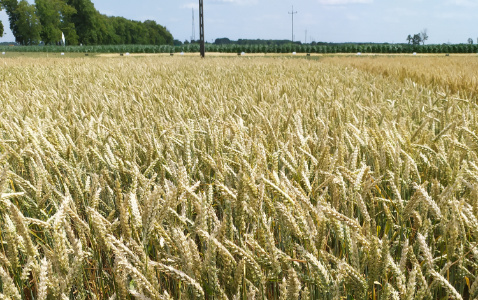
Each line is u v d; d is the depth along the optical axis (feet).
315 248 4.61
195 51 240.73
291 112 12.51
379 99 19.51
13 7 350.02
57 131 9.32
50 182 6.92
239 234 5.16
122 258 3.78
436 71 40.86
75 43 382.63
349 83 32.63
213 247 4.07
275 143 8.98
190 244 4.15
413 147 8.73
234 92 22.43
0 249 6.53
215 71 48.47
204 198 4.59
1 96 20.68
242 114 15.31
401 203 6.24
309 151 8.70
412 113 15.65
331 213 4.34
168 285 5.81
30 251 4.49
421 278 4.35
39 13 355.36
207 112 14.94
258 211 4.90
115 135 8.87
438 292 6.40
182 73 43.06
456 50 218.18
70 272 4.13
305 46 231.30
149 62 68.54
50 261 4.47
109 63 69.72
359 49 229.04
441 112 13.28
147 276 4.11
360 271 4.76
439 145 9.19
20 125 11.71
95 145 9.33
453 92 29.78
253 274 4.37
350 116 14.26
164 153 9.00
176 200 5.25
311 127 11.99
